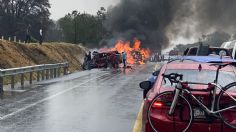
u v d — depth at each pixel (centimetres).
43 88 1934
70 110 1230
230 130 653
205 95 663
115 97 1559
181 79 675
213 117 657
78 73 3316
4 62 2748
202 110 664
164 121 660
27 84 2183
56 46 4784
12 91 1788
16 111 1208
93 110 1231
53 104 1363
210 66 788
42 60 3712
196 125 654
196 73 757
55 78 2680
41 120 1059
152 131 671
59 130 932
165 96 670
